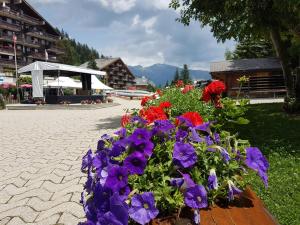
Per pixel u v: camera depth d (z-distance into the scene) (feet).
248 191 6.97
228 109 15.55
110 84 353.51
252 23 36.14
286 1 27.04
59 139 31.78
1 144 30.22
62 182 17.17
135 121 8.74
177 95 21.31
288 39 47.47
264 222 5.69
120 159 5.96
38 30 249.75
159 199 5.45
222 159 6.38
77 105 87.10
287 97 37.42
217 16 38.04
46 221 12.50
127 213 4.53
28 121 51.75
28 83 148.56
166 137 6.90
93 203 5.28
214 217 5.65
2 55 210.79
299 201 13.07
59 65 89.51
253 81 88.53
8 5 219.41
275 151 20.71
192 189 5.40
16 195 15.48
